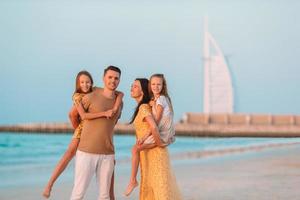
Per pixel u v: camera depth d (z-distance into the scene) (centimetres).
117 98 648
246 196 885
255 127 6531
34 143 5528
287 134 6378
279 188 973
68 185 1113
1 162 2172
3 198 923
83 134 646
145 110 633
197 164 1559
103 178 652
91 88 655
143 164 649
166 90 649
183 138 6669
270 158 1686
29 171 1508
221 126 6675
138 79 651
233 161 1633
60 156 2903
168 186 637
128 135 7012
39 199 913
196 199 865
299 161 1545
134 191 998
